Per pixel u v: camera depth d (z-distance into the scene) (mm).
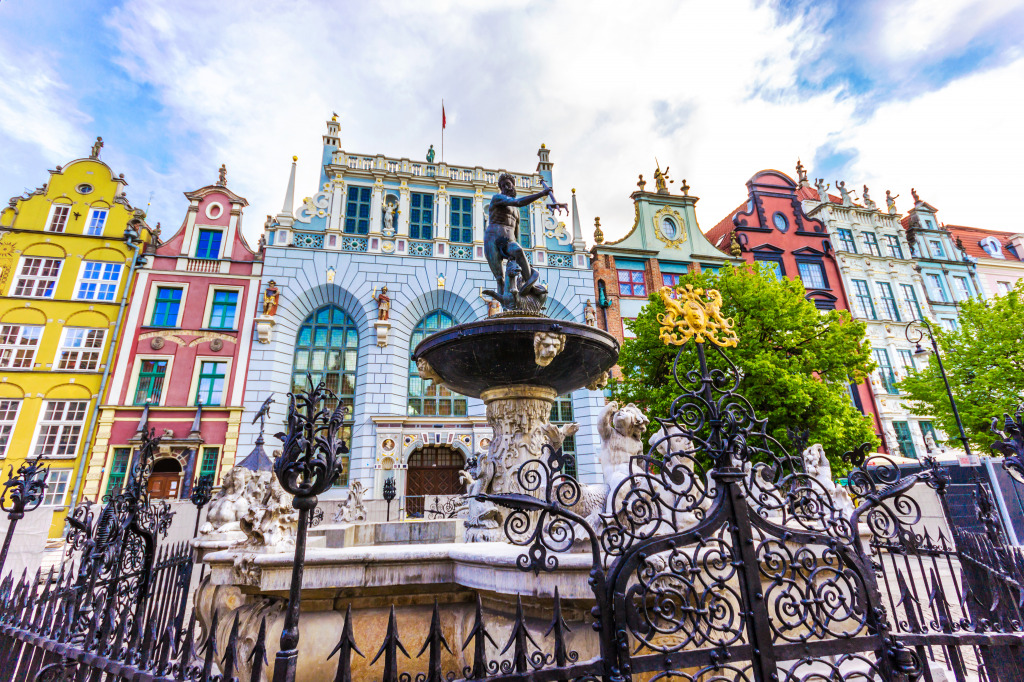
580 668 2377
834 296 29438
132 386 20219
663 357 16406
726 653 2609
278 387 21438
